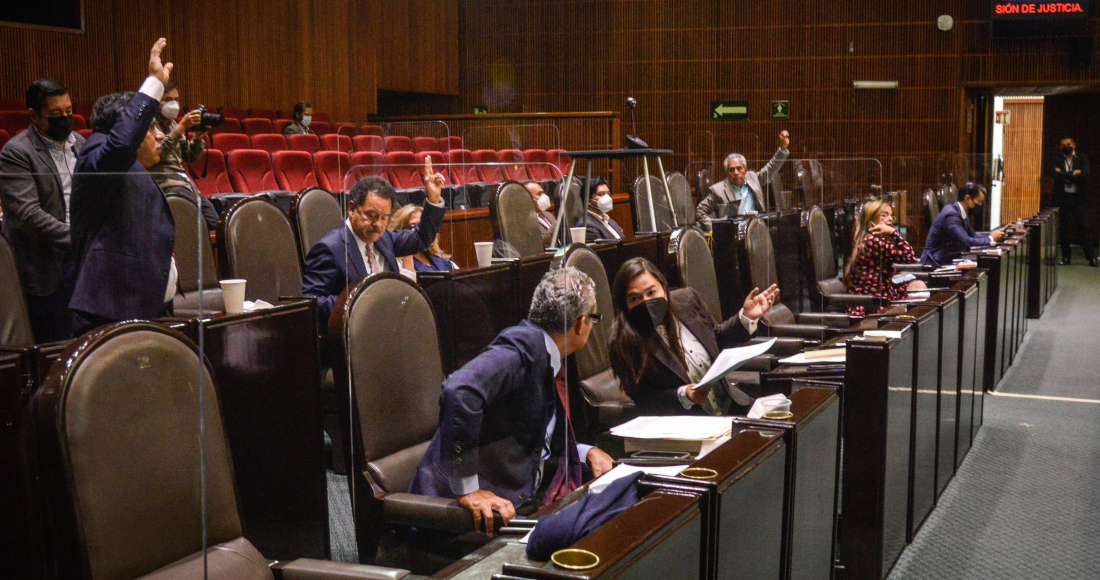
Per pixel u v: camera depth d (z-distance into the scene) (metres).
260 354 2.17
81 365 1.39
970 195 7.83
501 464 1.83
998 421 4.90
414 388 2.18
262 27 9.97
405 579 1.54
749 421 1.86
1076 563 3.05
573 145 9.36
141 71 8.61
